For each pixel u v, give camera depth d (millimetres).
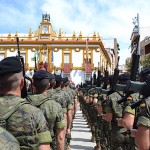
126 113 4934
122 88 4805
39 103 4668
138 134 3574
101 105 7711
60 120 4758
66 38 73812
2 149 2037
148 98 3602
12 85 2967
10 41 72875
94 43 72688
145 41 70875
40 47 72875
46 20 74375
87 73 67812
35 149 3018
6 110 2932
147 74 4262
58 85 7598
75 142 12930
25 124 2957
